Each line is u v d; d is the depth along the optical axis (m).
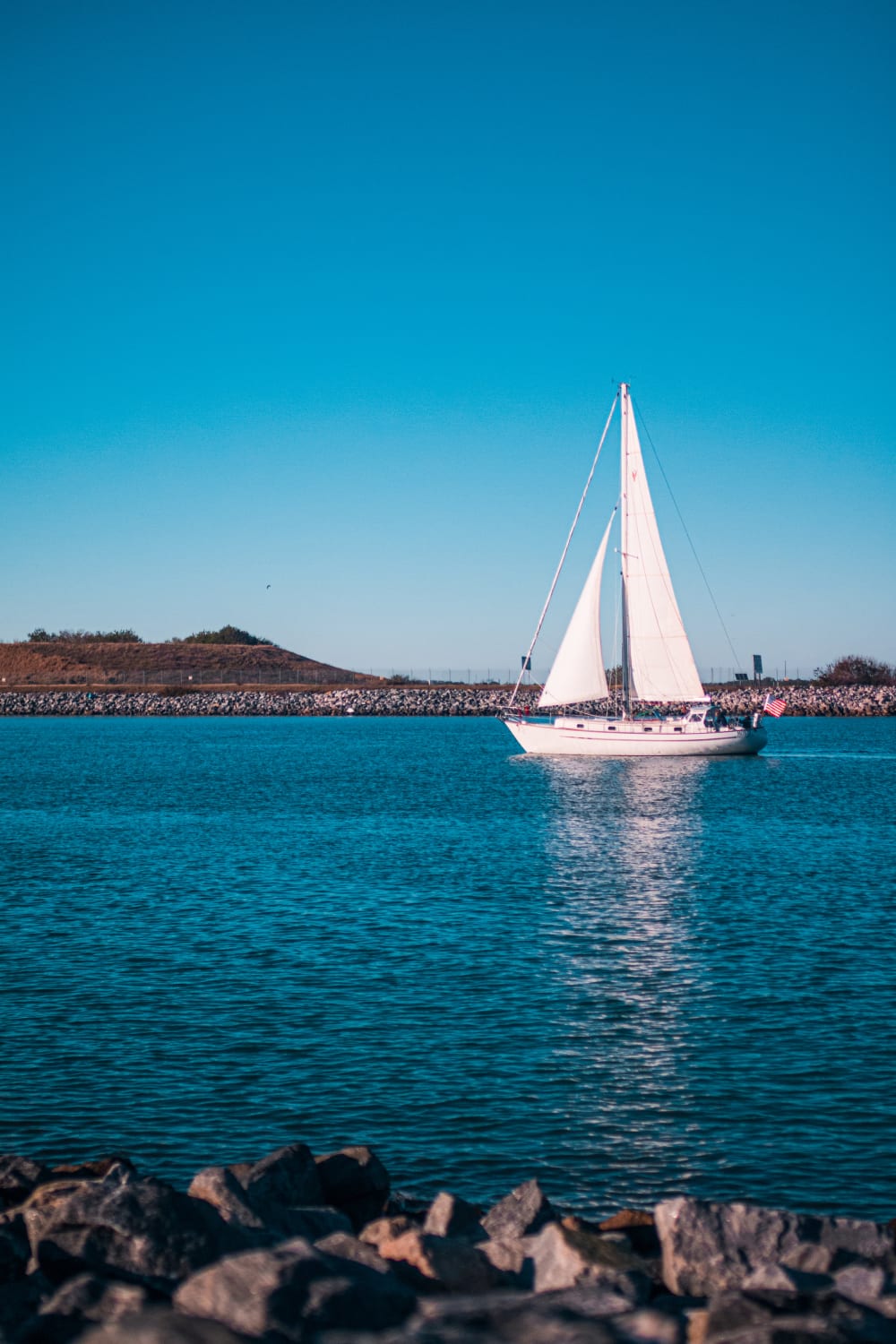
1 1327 8.55
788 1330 7.71
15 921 25.92
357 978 21.02
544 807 51.12
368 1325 8.11
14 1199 11.53
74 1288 8.77
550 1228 10.14
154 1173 13.27
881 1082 15.84
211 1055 17.02
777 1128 14.41
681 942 23.97
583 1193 12.80
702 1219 10.06
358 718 156.88
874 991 20.17
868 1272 9.15
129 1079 16.06
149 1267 9.50
